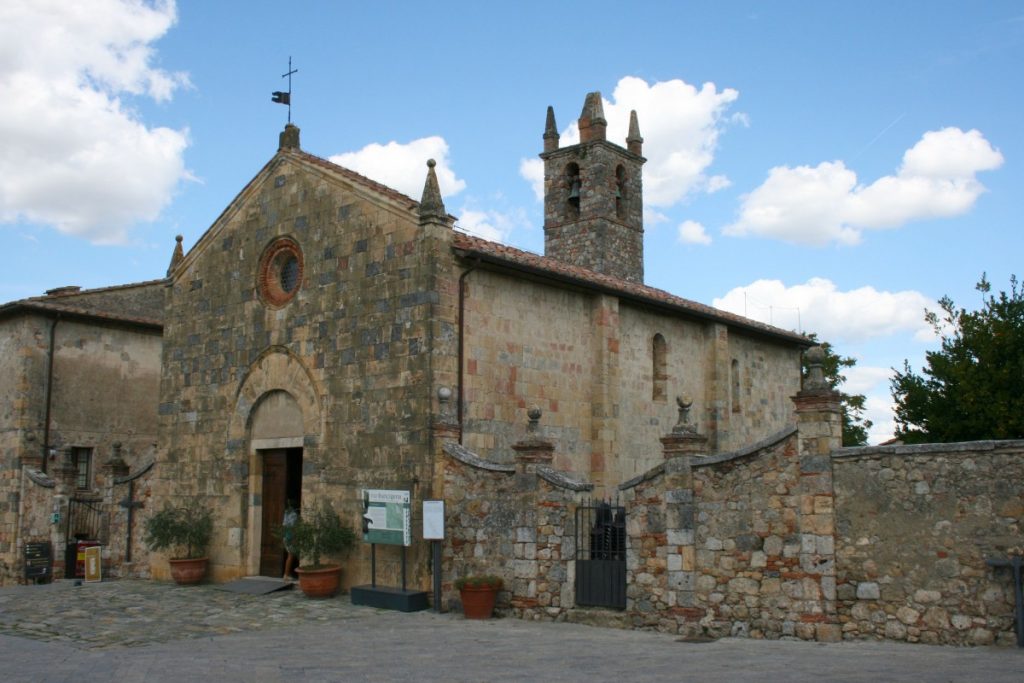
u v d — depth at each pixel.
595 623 15.91
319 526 20.00
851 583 13.61
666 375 25.67
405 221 20.12
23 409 28.80
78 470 30.17
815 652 12.52
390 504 18.83
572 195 33.59
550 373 21.91
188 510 23.83
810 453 14.11
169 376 25.48
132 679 11.52
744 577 14.52
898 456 13.45
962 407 24.12
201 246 25.14
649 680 10.62
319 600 19.67
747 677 10.56
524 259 21.19
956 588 12.78
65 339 30.23
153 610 18.78
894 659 11.60
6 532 28.36
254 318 23.31
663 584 15.32
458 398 19.53
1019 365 23.86
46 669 12.38
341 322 21.12
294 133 23.48
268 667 12.29
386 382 19.94
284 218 22.98
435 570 18.08
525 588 17.02
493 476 17.80
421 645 14.09
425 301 19.47
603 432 22.69
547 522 16.89
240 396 23.34
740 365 29.27
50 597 21.14
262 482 23.05
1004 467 12.63
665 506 15.45
